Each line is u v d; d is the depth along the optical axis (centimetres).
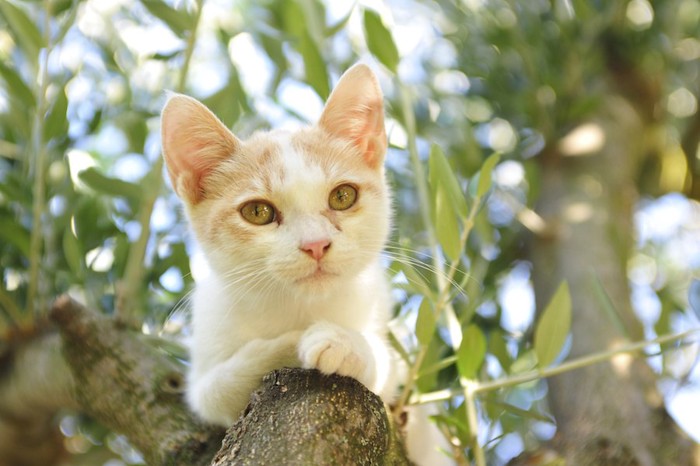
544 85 78
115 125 71
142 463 68
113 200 69
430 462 62
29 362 63
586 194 74
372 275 60
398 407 57
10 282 67
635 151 80
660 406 62
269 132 62
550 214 73
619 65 84
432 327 55
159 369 60
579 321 66
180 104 59
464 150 73
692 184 83
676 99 87
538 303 70
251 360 55
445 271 64
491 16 80
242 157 60
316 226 57
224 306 58
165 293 67
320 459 50
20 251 66
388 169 71
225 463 50
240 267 58
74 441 72
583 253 70
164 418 58
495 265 73
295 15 68
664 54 83
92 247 67
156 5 63
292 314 58
